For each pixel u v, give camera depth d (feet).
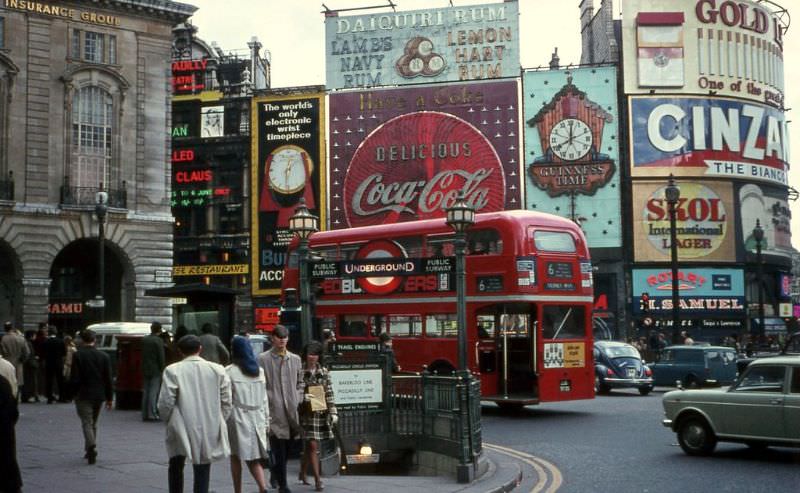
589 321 78.95
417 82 215.51
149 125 162.09
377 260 64.80
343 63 219.20
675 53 207.51
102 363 46.70
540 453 55.01
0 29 148.36
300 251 68.80
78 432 59.82
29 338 95.55
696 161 204.95
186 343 32.40
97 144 156.97
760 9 214.69
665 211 203.82
